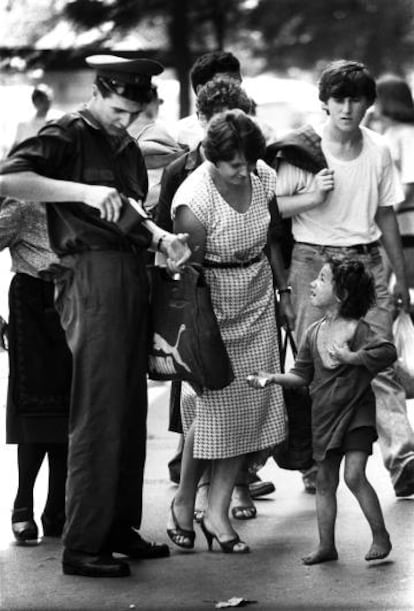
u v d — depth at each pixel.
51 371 10.32
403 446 11.59
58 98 32.12
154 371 9.75
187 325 9.57
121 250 9.55
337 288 9.64
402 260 12.12
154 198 11.80
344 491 11.91
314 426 9.77
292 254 11.78
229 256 9.92
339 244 11.68
